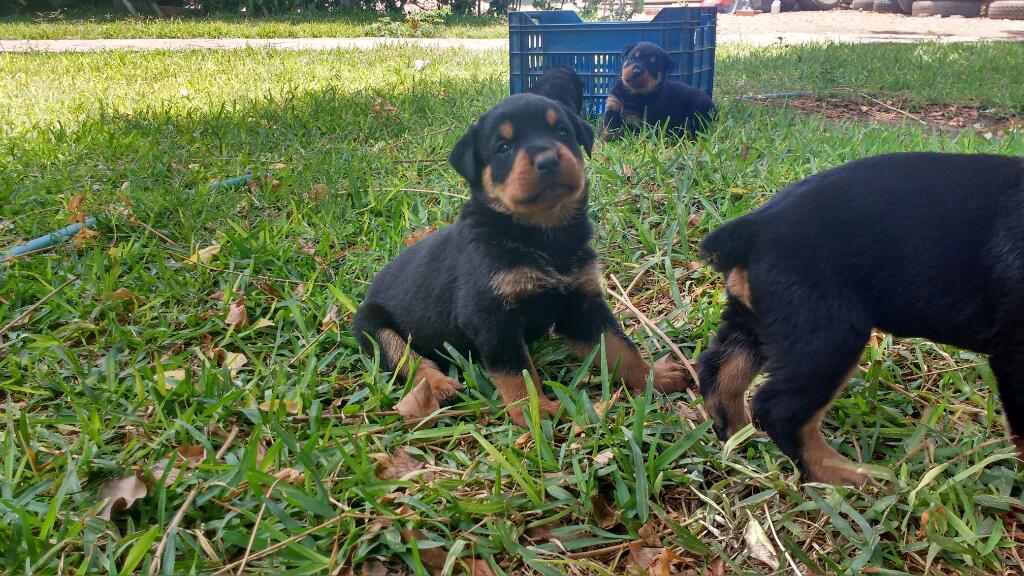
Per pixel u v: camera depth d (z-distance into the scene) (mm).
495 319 864
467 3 6273
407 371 920
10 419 787
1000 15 5809
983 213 651
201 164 1576
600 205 1320
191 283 1125
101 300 1076
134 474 724
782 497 710
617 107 1874
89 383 878
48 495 714
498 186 876
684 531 654
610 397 844
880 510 673
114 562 622
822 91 2377
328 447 761
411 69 2980
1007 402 688
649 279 1153
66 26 4801
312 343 955
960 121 2031
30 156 1620
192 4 6125
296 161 1608
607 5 4188
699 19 1981
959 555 640
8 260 1156
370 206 1364
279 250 1205
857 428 804
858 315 677
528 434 788
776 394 693
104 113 1985
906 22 5738
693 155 1526
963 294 655
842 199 685
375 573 640
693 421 842
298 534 655
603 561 662
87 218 1316
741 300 737
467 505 676
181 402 859
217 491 701
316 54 3471
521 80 2057
